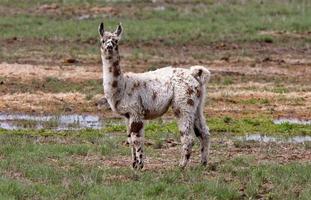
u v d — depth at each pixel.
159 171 40.34
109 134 52.97
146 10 113.62
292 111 63.06
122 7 114.88
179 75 40.28
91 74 76.50
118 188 36.06
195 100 40.25
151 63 83.25
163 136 51.47
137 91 39.88
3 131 53.00
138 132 40.03
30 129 54.38
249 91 69.94
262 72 79.94
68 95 67.12
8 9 112.06
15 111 61.41
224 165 41.75
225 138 52.00
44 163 41.31
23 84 71.38
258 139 52.09
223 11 114.38
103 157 44.12
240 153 46.78
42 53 87.19
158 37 96.81
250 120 58.50
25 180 37.62
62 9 112.44
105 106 63.16
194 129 41.31
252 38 96.56
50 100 65.25
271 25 103.38
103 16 109.25
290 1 124.00
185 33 98.50
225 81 74.31
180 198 35.31
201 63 84.25
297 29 101.25
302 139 52.62
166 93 40.00
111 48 39.34
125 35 95.94
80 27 100.50
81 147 45.44
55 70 77.88
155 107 40.09
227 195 35.84
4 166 40.00
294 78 77.31
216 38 96.69
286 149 48.34
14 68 78.19
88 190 35.56
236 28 101.56
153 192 35.75
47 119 58.66
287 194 36.50
